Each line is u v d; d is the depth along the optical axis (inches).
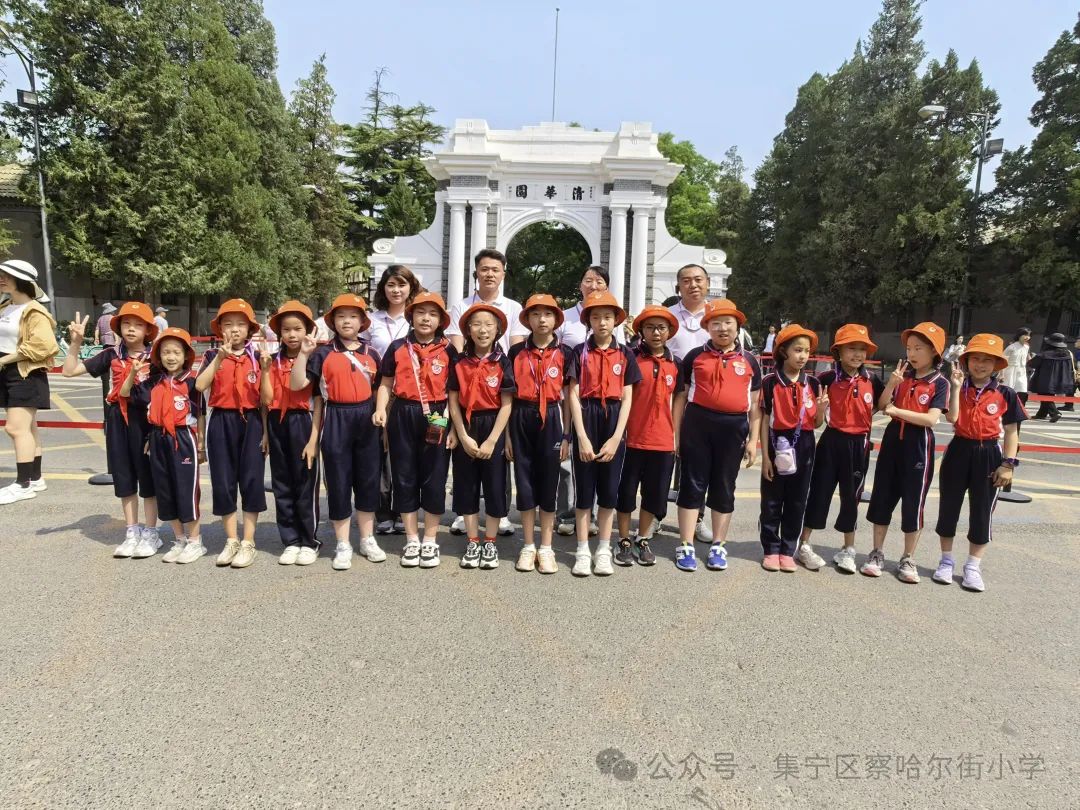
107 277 845.8
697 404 170.6
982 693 115.5
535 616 140.3
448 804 84.8
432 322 165.9
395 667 117.2
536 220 952.3
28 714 100.7
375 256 974.4
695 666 121.1
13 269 211.6
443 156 924.6
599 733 100.2
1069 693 116.5
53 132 817.5
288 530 168.7
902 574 169.9
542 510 167.6
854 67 1124.5
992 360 164.9
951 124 978.1
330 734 97.9
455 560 175.0
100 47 813.9
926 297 1000.9
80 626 129.3
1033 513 241.6
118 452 165.0
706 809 85.8
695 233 1612.9
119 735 96.3
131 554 168.4
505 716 103.6
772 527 175.9
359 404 163.6
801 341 169.6
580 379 164.6
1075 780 94.0
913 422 164.9
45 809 81.7
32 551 170.6
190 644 123.4
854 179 1071.6
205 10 925.2
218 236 890.7
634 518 227.0
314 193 1293.1
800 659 125.2
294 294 1189.1
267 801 84.3
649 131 925.8
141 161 823.7
